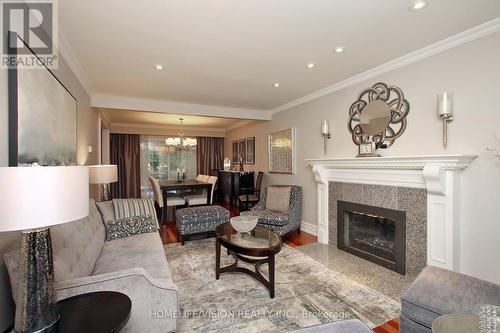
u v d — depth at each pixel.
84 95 3.51
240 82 3.57
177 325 1.61
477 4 1.82
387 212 2.88
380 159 2.77
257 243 2.42
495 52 2.09
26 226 0.93
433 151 2.53
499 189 2.09
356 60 2.83
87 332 1.07
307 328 1.14
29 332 1.04
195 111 4.89
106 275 1.47
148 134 7.58
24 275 1.05
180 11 1.90
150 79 3.41
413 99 2.70
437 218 2.41
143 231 2.86
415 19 2.02
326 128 3.70
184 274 2.72
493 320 1.01
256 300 2.21
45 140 1.86
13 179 0.91
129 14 1.94
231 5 1.83
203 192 6.05
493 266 2.13
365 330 1.14
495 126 2.10
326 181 3.74
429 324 1.43
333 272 2.77
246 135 6.88
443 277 1.69
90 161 4.09
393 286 2.46
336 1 1.79
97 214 2.65
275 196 4.41
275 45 2.47
